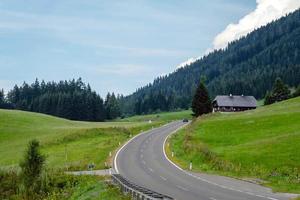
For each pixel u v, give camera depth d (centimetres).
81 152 7575
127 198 2941
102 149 7662
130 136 9644
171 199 2377
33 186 4712
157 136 9562
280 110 9775
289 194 3300
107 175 4947
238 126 8050
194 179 4450
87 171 5556
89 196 3659
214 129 8156
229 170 4881
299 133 6109
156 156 6706
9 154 8294
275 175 4259
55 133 10475
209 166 5403
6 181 5059
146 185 4031
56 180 4831
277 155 5019
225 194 3341
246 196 3209
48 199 4369
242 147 5941
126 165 5862
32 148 4856
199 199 3097
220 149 6141
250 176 4469
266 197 3142
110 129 10400
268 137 6506
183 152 6675
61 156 7331
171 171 5222
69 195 4322
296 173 4197
